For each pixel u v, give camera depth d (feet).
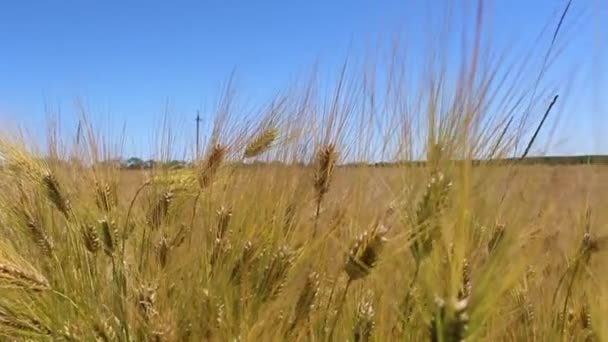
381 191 7.14
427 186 5.95
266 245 8.16
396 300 6.77
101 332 8.49
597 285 6.54
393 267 6.87
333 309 7.56
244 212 8.63
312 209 8.58
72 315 8.91
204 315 7.70
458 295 4.74
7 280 8.91
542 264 8.26
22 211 10.78
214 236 8.71
